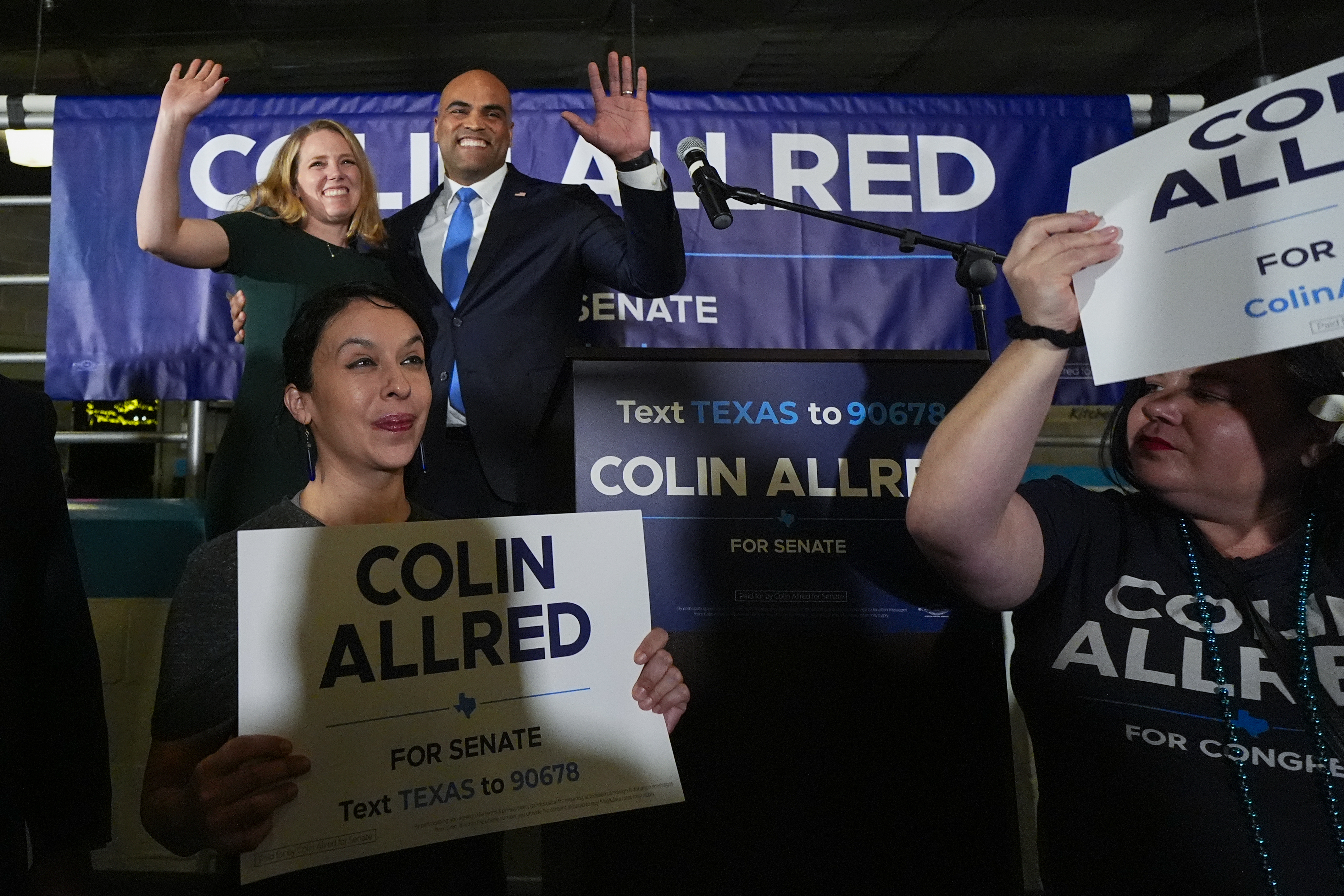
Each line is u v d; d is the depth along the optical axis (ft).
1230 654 3.02
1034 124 9.19
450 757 3.03
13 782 3.17
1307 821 2.81
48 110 8.61
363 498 4.00
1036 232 2.98
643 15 15.51
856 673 3.42
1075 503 3.51
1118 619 3.22
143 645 7.08
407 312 4.11
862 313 8.91
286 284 7.12
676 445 3.52
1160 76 17.93
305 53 16.16
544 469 4.74
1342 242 2.60
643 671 3.24
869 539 3.51
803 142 9.00
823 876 3.26
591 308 8.70
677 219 7.02
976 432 2.93
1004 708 3.43
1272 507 3.18
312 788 2.89
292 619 3.01
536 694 3.14
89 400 8.37
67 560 3.53
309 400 4.05
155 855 6.85
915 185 9.05
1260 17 16.03
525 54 16.48
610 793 3.11
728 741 3.34
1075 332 2.93
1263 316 2.66
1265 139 2.77
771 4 15.42
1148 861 2.98
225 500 6.73
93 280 8.46
